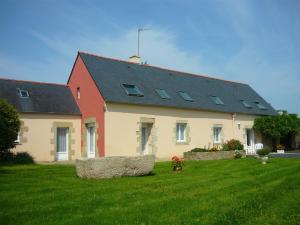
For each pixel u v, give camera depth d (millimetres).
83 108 20125
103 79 19312
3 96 18375
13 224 6184
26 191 9047
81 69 20469
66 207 7328
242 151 21422
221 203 7758
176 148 21031
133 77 21203
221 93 26703
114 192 8945
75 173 12664
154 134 19891
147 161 12445
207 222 6270
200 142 22547
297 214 6840
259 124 26828
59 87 21297
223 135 24297
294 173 12672
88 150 19953
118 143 18328
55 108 19484
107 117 18000
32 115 18469
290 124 27031
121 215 6734
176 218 6539
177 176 12188
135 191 9086
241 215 6785
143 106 19531
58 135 19703
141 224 6148
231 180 11172
